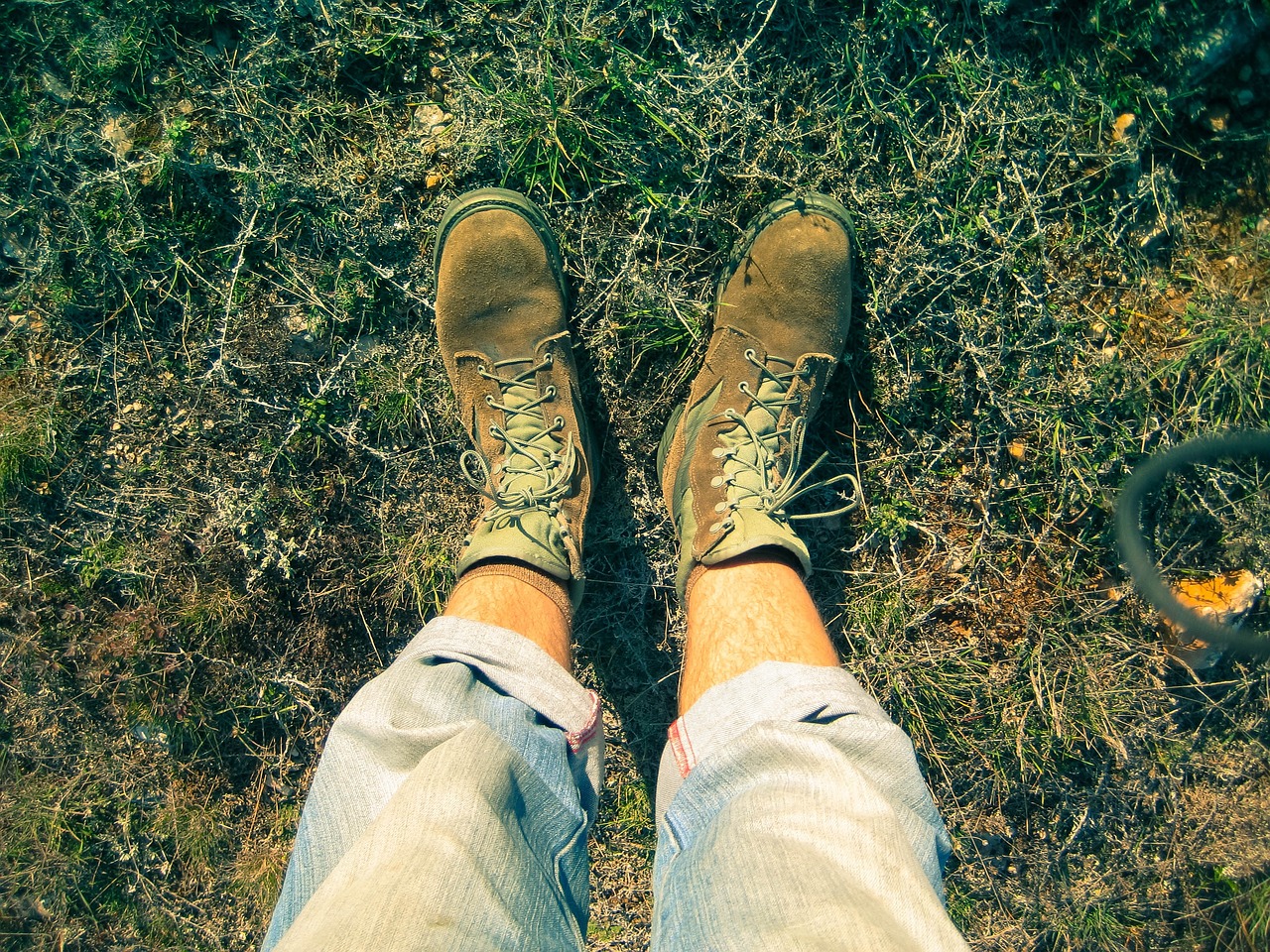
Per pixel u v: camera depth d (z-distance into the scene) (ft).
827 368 4.38
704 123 4.32
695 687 3.69
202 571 4.62
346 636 4.74
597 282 4.46
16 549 4.61
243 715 4.78
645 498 4.66
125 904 4.92
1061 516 4.56
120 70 4.26
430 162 4.39
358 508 4.65
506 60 4.32
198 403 4.52
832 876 2.61
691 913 2.71
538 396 4.36
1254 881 4.78
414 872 2.59
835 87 4.32
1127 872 4.85
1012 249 4.35
